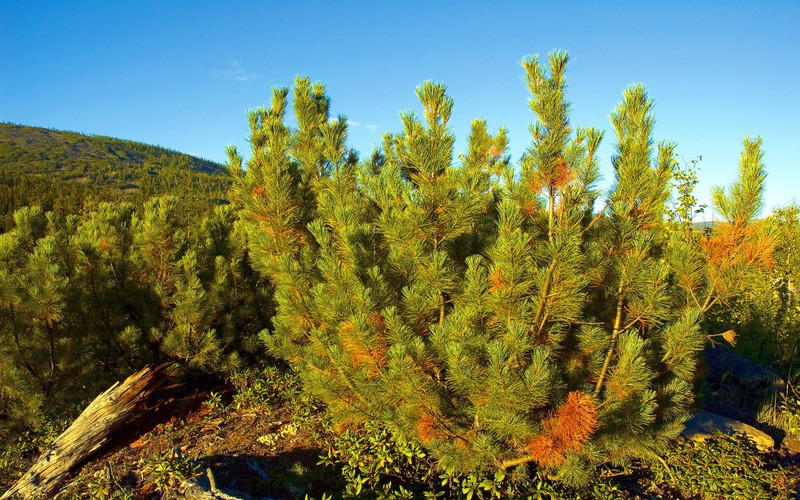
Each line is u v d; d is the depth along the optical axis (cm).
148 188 7631
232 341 849
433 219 505
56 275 664
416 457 555
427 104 516
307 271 627
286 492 497
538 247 486
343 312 501
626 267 478
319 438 618
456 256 554
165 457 514
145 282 813
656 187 499
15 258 713
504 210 454
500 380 400
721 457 591
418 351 448
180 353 762
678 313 525
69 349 722
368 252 560
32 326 700
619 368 448
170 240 802
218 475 505
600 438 470
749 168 492
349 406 552
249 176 666
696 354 571
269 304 891
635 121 512
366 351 481
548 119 488
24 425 686
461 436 473
